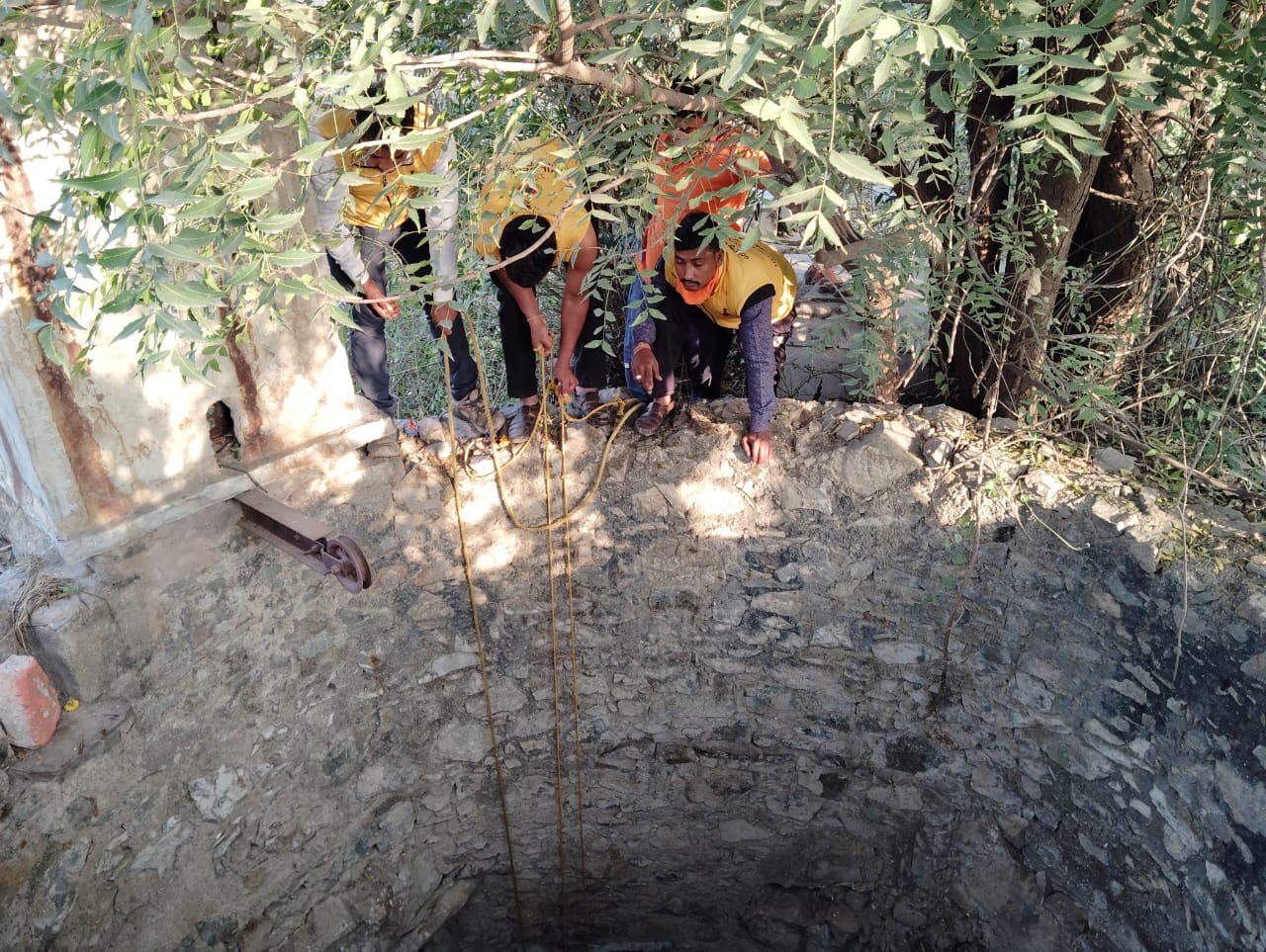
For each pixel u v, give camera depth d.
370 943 4.62
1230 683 3.25
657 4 1.97
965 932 4.57
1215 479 3.45
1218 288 3.24
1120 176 3.39
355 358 3.69
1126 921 3.90
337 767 4.23
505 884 5.19
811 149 1.67
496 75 2.42
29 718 3.04
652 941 5.45
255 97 1.93
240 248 1.90
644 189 2.70
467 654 4.41
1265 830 3.22
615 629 4.41
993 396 3.73
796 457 3.92
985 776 4.30
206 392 3.12
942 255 3.42
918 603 4.05
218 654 3.57
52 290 1.86
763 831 4.92
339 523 3.75
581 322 3.55
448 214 3.00
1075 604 3.68
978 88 3.19
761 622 4.30
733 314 3.46
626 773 4.82
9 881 3.13
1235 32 2.22
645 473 4.01
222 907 3.95
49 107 1.70
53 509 2.88
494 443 3.95
